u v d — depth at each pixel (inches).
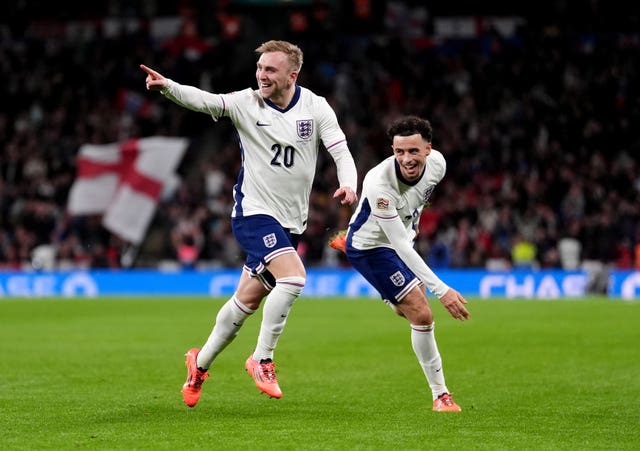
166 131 4215.1
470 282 3206.2
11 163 3959.2
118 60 4434.1
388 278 1061.1
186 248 3459.6
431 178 1046.4
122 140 4160.9
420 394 1173.7
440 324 2020.2
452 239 3400.6
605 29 4547.2
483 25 4621.1
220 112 1002.1
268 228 1006.4
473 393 1182.3
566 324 1985.7
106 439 876.0
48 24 4704.7
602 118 4116.6
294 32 4584.2
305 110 1016.2
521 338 1765.5
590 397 1142.3
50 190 3821.4
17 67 4480.8
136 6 4739.2
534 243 3383.4
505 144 3998.5
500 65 4343.0
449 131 4072.3
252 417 1000.2
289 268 998.4
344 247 1129.4
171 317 2316.7
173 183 3710.6
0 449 833.5
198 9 4662.9
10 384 1252.5
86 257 3501.5
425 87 4311.0
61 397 1138.7
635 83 4249.5
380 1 4643.2
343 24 4667.8
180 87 978.7
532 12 4606.3
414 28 4667.8
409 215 1057.5
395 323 2105.1
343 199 999.6
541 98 4197.8
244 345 1717.5
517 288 3159.5
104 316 2345.0
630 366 1421.0
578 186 3617.1
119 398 1133.7
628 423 967.0
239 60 4392.2
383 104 4237.2
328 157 3850.9
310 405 1087.0
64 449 833.5
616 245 3321.9
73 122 4217.5
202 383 1155.3
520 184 3659.0
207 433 904.9
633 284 3102.9
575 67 4318.4
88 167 3567.9
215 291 3299.7
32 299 2970.0
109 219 3521.2
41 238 3587.6
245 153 1021.2
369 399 1134.4
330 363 1483.8
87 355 1584.6
